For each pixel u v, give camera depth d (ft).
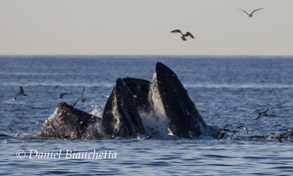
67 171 282.56
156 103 374.43
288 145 357.61
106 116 372.79
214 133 386.93
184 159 310.65
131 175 274.77
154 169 287.28
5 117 536.01
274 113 588.50
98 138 372.79
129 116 370.53
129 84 382.63
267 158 314.14
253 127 473.67
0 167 291.38
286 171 282.77
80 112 382.83
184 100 377.91
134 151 331.98
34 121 509.35
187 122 373.61
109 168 289.53
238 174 276.62
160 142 360.89
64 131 379.35
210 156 319.06
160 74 374.02
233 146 351.05
